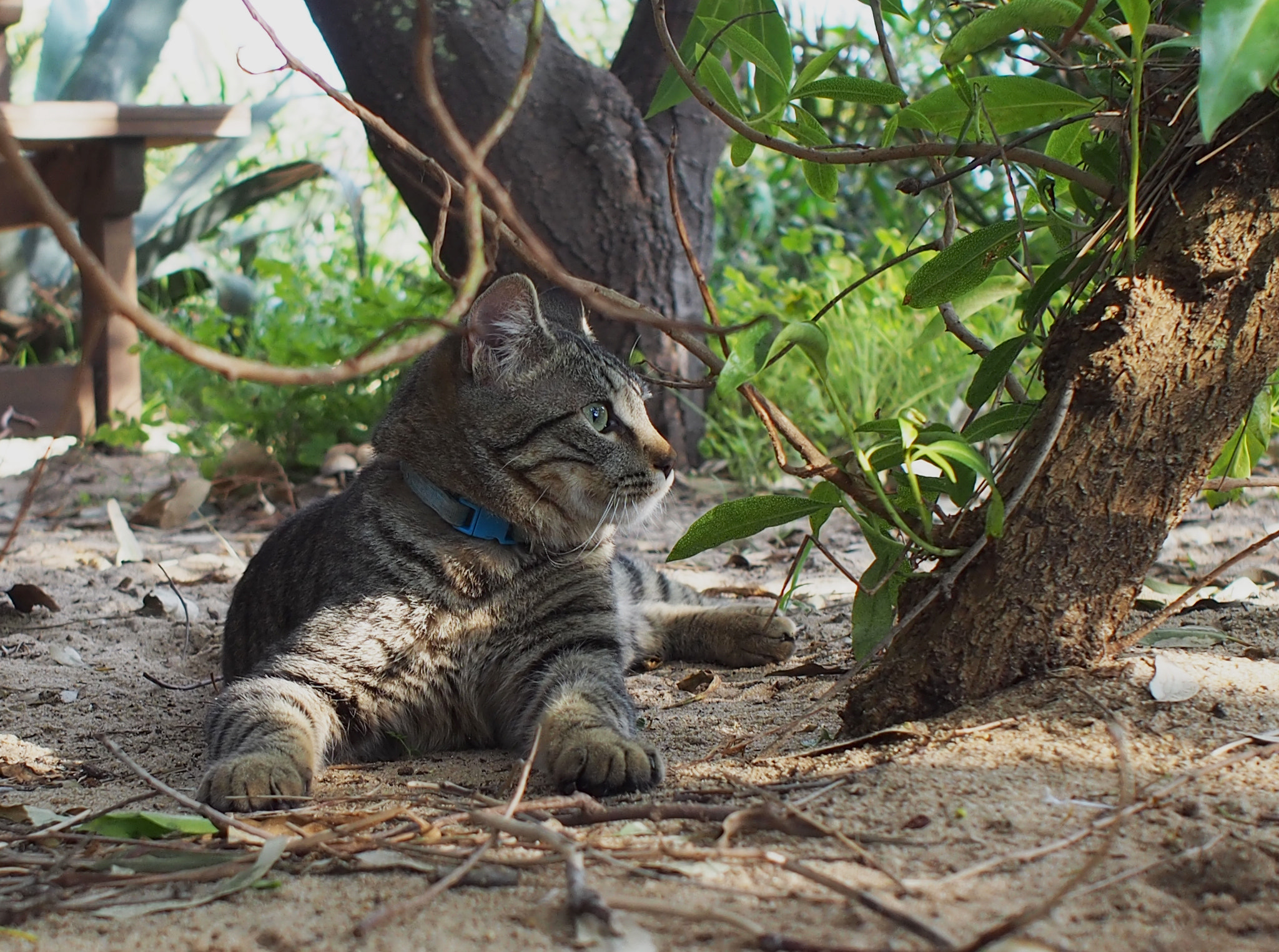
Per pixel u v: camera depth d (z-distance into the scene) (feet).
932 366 5.11
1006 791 2.44
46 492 5.24
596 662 3.07
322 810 2.62
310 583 3.15
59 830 2.52
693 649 3.52
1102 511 2.59
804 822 2.38
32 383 5.77
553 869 2.35
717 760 2.73
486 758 3.01
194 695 3.30
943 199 2.92
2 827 2.57
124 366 5.90
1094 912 2.21
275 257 8.47
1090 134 2.87
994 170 4.33
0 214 5.69
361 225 7.18
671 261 4.78
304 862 2.40
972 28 2.48
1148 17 2.39
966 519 2.64
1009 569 2.61
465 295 2.17
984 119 2.69
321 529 3.24
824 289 5.65
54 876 2.37
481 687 3.11
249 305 7.25
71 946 2.24
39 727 3.10
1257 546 2.68
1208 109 2.26
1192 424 2.57
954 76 2.60
